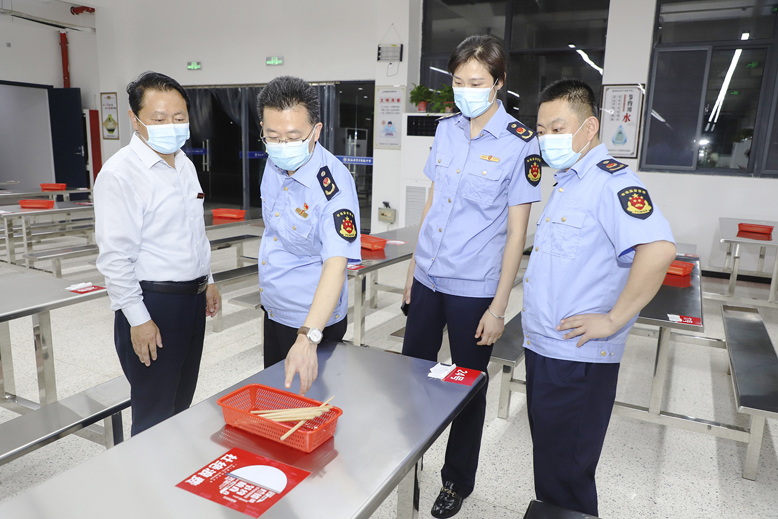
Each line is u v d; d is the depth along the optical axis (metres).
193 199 1.93
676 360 3.87
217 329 4.16
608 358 1.53
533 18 6.86
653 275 1.38
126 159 1.76
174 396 1.96
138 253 1.79
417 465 1.50
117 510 0.90
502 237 1.90
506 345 3.00
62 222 6.87
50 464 2.40
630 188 1.44
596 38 6.60
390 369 1.52
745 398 2.29
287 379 1.30
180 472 1.02
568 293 1.54
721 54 5.91
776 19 5.64
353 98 7.80
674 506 2.23
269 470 1.03
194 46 8.86
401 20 7.09
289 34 8.05
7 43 9.81
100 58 9.59
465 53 1.75
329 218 1.54
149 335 1.78
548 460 1.64
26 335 3.95
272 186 1.70
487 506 2.20
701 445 2.74
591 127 1.52
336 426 1.20
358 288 3.75
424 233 2.01
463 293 1.90
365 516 0.94
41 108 10.62
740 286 5.88
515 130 1.81
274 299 1.74
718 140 6.10
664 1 6.02
